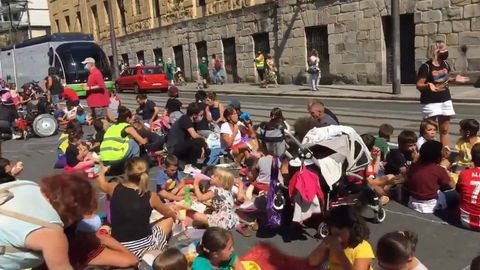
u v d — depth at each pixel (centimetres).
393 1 1842
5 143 1412
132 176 513
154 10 4122
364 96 1914
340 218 408
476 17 1909
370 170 672
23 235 318
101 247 464
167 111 1174
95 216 464
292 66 2770
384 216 620
